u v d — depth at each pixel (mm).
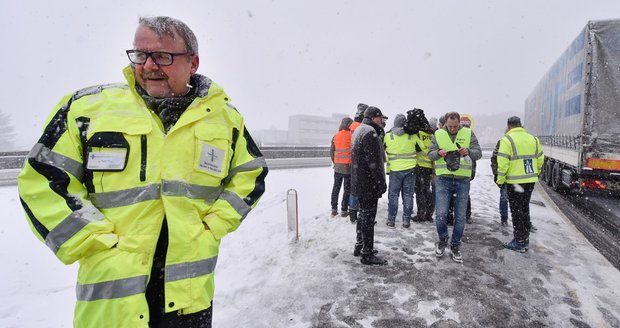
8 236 5902
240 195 1758
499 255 4828
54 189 1343
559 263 4594
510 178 4949
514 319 3342
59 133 1412
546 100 12656
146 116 1504
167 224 1543
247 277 4359
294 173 14031
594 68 7953
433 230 5879
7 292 4180
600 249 5227
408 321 3295
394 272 4297
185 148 1554
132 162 1448
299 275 4285
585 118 8125
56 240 1321
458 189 4613
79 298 1435
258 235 5926
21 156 14008
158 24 1528
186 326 1546
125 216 1434
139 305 1392
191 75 1744
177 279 1478
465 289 3889
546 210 7691
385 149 6113
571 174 9188
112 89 1567
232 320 3371
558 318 3365
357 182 4387
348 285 3986
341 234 5691
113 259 1396
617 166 7855
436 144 4730
